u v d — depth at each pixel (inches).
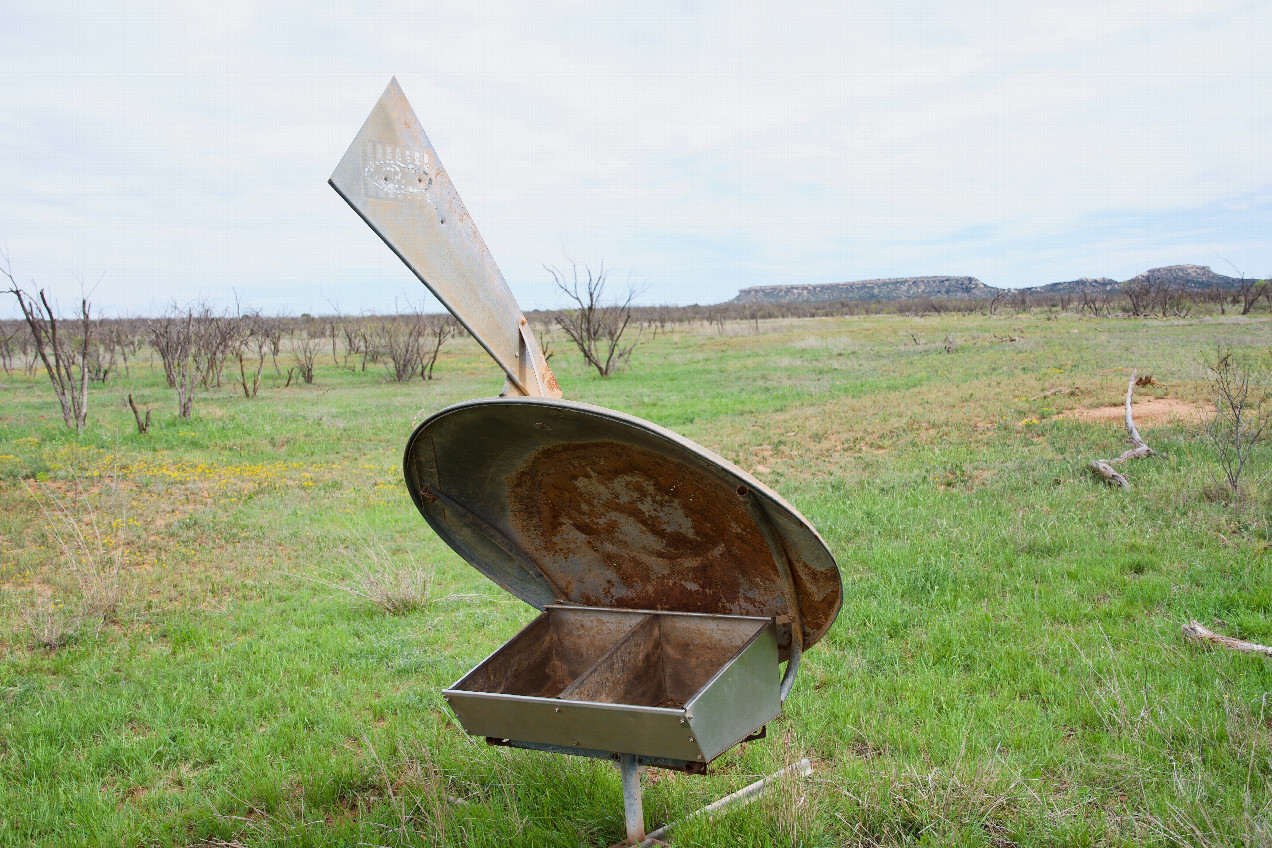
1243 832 103.8
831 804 123.0
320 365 1378.0
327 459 546.0
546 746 105.0
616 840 119.8
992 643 186.9
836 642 200.8
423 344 1498.5
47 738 174.7
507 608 256.5
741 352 1348.4
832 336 1593.3
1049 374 690.2
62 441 596.4
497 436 107.0
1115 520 274.7
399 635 232.2
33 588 291.1
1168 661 166.6
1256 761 125.1
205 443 597.9
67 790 151.0
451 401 819.4
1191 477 300.7
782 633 112.1
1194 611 194.1
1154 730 137.9
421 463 115.4
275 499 433.1
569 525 122.6
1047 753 135.3
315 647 225.3
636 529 117.2
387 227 92.7
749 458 476.4
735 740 98.0
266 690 193.8
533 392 112.7
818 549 97.0
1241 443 348.5
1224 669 159.9
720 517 106.6
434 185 100.2
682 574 119.1
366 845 118.2
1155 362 704.4
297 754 158.7
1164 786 120.8
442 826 120.4
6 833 133.0
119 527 374.6
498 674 113.7
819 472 418.9
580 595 129.4
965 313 2596.0
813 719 157.3
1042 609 206.5
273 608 264.8
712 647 116.9
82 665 218.8
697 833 113.3
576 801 131.5
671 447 91.4
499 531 126.0
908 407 591.5
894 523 303.9
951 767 129.6
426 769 142.0
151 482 473.4
